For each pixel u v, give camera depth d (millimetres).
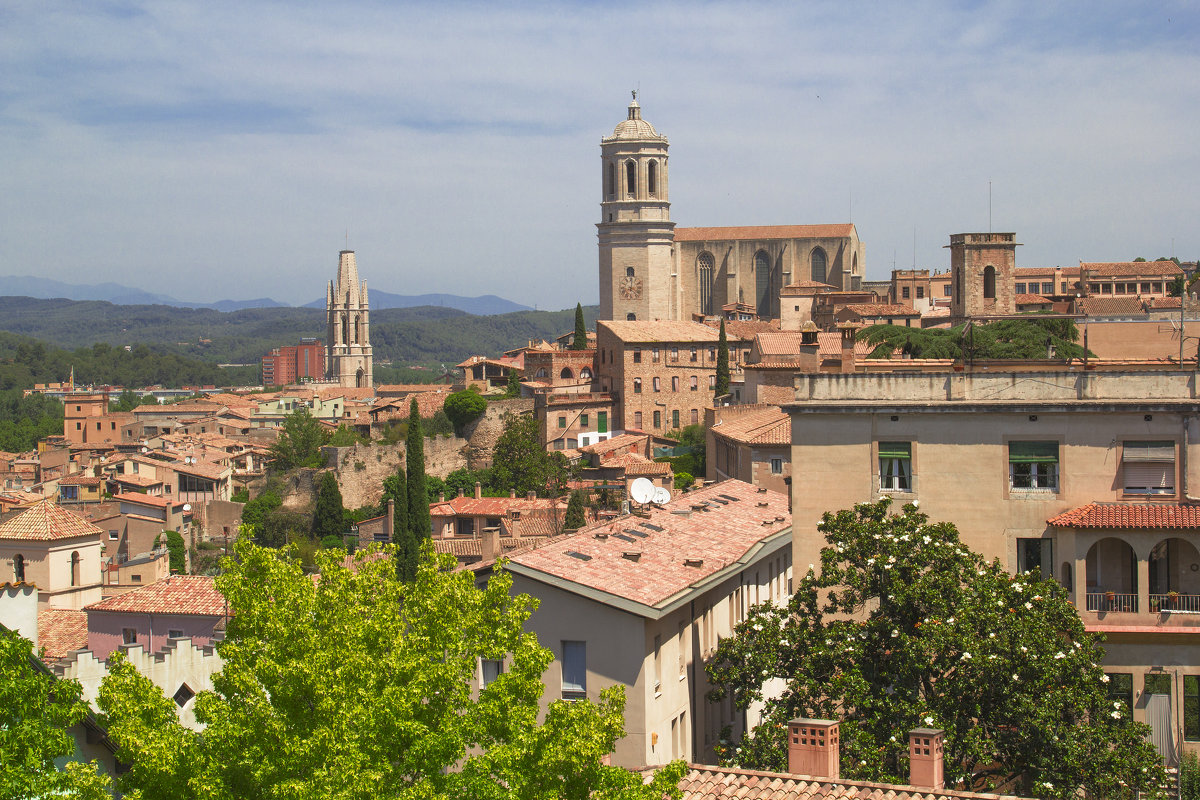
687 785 40906
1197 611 54438
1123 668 54531
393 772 36031
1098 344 84438
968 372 60469
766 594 73750
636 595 54406
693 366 196875
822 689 50375
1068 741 46688
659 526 68812
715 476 129750
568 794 36625
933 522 58812
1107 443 57594
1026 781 50344
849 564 58625
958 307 147375
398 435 196000
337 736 34969
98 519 157625
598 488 159875
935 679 50062
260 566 40219
